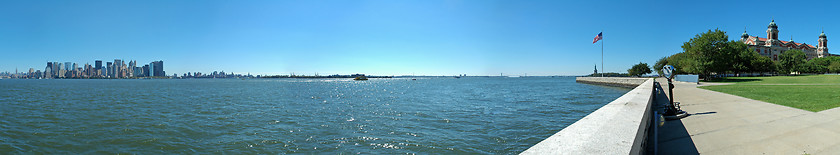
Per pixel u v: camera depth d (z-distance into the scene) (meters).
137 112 23.62
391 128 15.95
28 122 18.77
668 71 9.50
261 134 14.88
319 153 11.76
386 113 21.94
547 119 18.14
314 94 47.34
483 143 12.66
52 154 12.17
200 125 17.41
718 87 28.06
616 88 56.41
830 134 6.26
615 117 4.02
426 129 15.56
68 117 20.98
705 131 6.99
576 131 3.22
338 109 24.98
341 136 14.25
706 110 10.67
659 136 6.68
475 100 32.72
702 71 53.38
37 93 52.47
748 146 5.63
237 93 51.22
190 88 76.44
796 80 41.09
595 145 2.66
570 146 2.65
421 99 35.06
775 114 9.12
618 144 2.68
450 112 22.00
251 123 17.95
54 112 23.89
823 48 149.62
